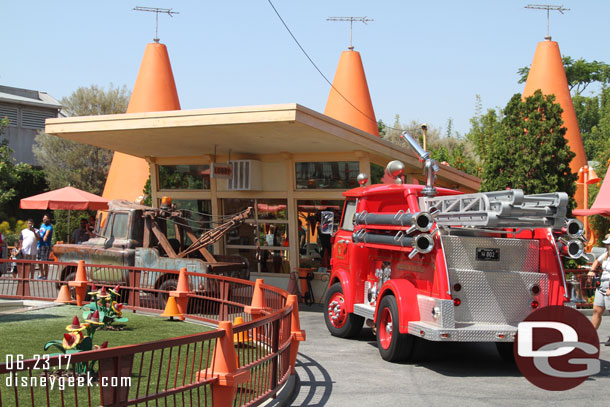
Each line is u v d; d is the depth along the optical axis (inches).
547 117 599.2
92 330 273.9
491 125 1150.3
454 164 1334.9
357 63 1111.0
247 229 701.9
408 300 347.9
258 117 500.7
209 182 728.3
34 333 390.3
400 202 391.2
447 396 281.9
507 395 283.9
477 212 304.3
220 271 541.0
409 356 353.7
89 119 581.9
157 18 1097.4
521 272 339.0
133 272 532.1
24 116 1713.8
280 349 272.7
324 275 644.7
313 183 659.4
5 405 232.7
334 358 371.9
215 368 220.4
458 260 333.7
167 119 543.8
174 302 482.3
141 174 1042.7
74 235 826.2
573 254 337.4
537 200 314.8
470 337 321.4
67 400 241.6
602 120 1711.4
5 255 824.3
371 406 264.2
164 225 575.2
